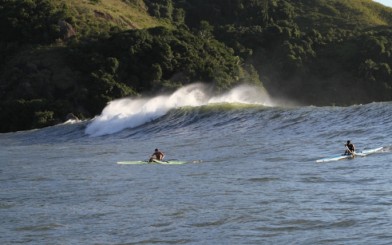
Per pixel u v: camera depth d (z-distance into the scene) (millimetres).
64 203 28484
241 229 21797
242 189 29812
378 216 22281
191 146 56031
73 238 21688
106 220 24250
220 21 194375
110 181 35531
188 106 79062
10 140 86312
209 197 28078
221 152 48719
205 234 21391
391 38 164500
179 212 25031
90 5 162125
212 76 126312
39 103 121250
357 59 157250
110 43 132750
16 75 133250
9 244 21250
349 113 58719
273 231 21266
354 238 19828
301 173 33969
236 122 67938
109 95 120625
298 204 25234
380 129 50469
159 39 132000
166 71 127875
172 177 35969
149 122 78375
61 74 129125
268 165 38531
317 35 168000
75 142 74062
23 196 31109
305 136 52844
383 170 32906
